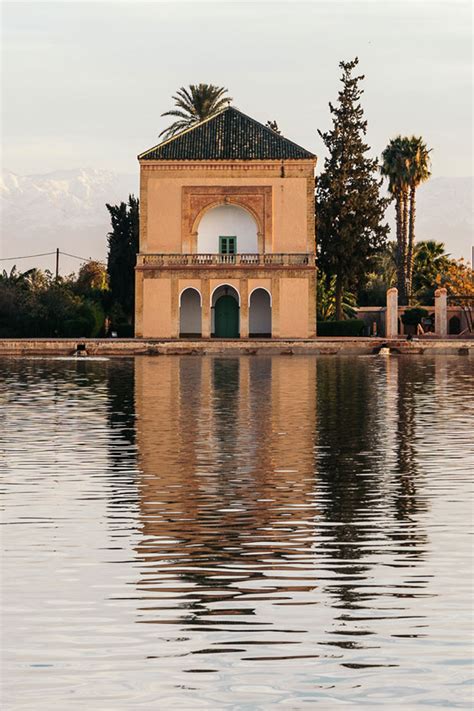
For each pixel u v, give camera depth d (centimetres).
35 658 1206
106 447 2820
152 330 9200
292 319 9206
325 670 1170
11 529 1831
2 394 4444
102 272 13462
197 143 9331
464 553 1661
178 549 1695
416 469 2464
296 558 1639
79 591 1456
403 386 4884
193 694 1106
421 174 11162
